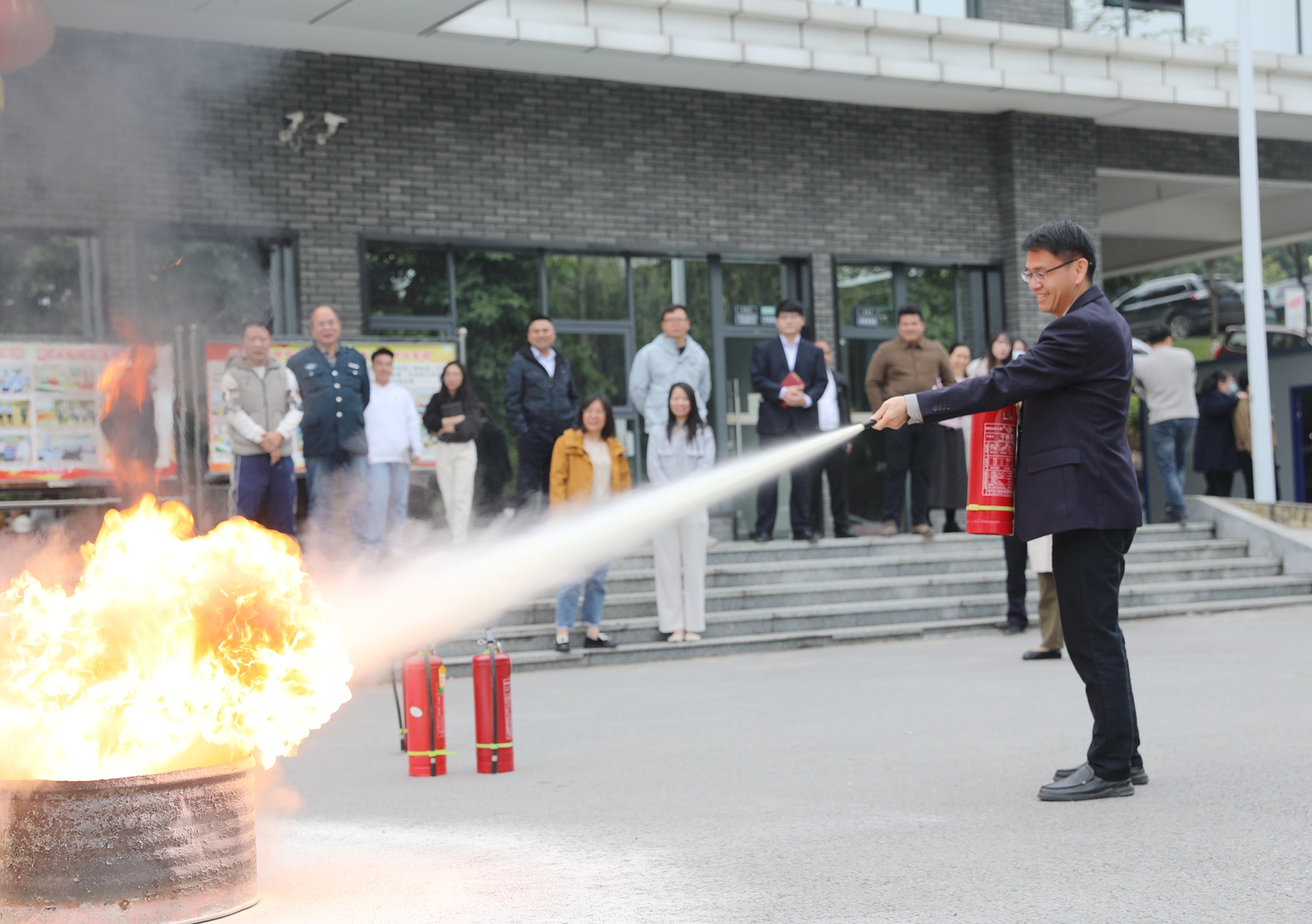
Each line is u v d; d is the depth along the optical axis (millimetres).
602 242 15320
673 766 6051
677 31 14508
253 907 3846
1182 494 15695
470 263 14789
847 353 17000
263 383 10492
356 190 14023
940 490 14055
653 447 11062
